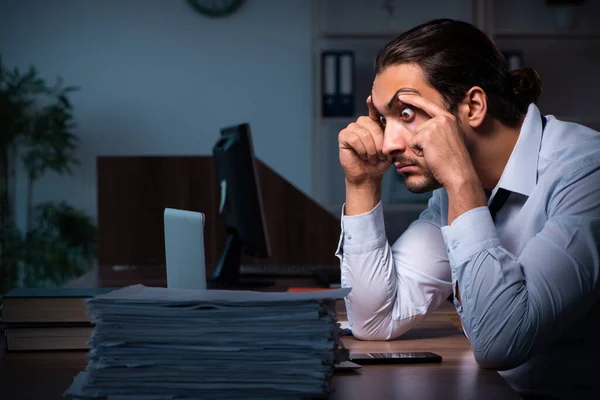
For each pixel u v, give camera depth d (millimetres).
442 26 1266
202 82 4535
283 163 4551
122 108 4531
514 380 1269
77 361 1130
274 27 4535
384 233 1415
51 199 4543
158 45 4520
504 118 1285
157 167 2883
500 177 1318
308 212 2945
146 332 839
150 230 2877
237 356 836
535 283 1124
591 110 4559
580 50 4531
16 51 4500
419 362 1157
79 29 4520
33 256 4180
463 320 1156
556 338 1167
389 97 1249
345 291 890
